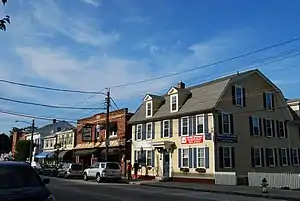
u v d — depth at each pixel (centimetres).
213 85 3575
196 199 1898
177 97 3684
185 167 3438
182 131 3556
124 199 1822
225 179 3030
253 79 3772
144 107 4212
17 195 830
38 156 6838
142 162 3991
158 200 1805
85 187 2655
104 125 4941
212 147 3209
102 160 4828
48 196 883
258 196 2205
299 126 4253
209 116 3300
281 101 4041
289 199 2014
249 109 3641
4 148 10669
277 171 3781
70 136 6003
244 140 3503
